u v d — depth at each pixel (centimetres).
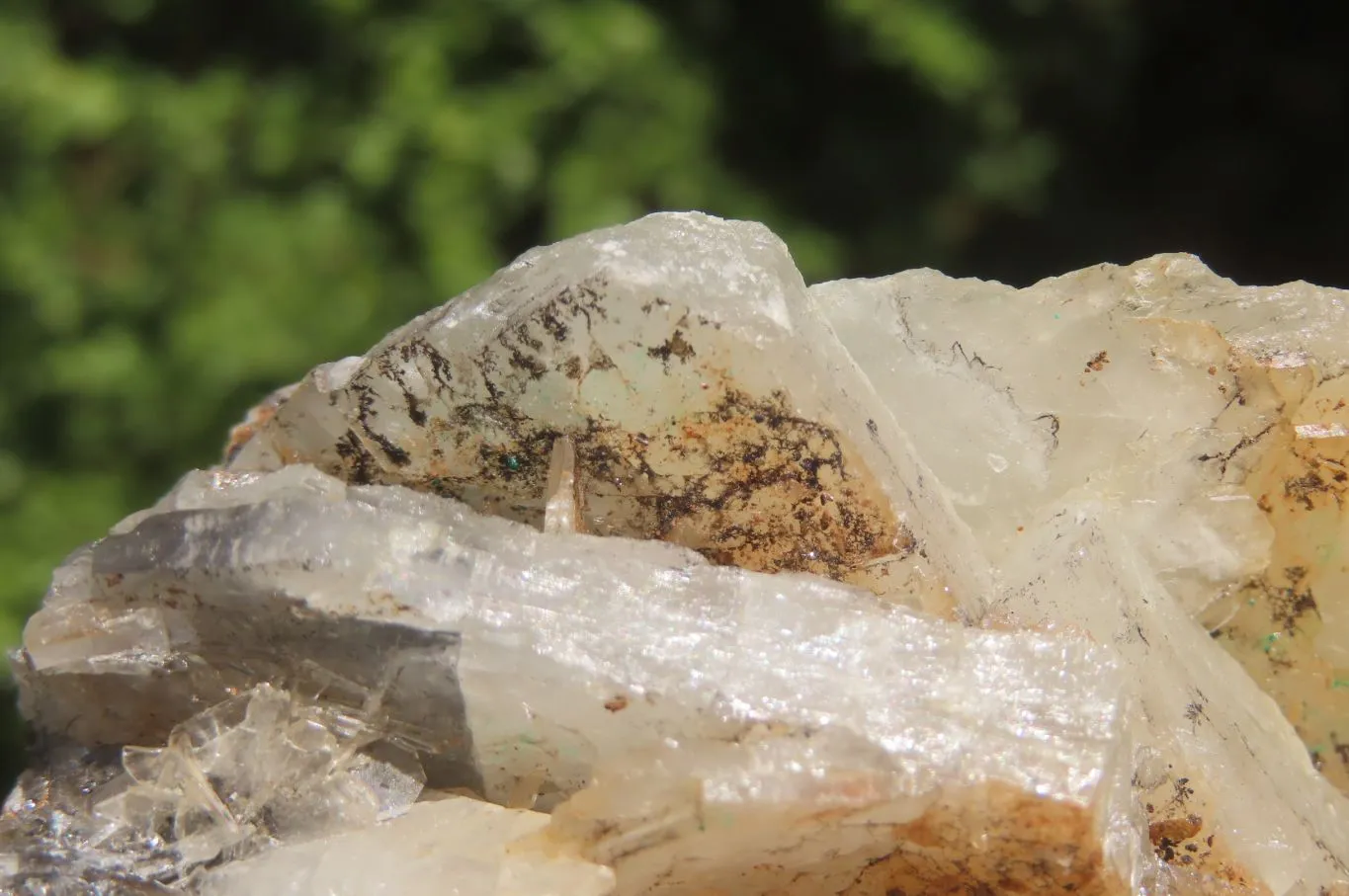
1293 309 27
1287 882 26
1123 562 26
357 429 26
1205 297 28
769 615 25
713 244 25
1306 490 27
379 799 25
